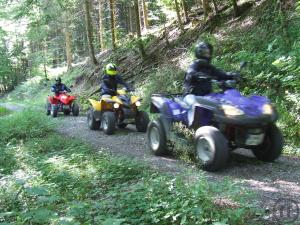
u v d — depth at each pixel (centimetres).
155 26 2533
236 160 732
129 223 476
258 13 1459
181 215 464
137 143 973
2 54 4300
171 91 1422
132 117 1126
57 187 656
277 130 690
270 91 1031
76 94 2266
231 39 1434
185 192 507
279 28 1207
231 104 658
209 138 661
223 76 744
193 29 1805
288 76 927
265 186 575
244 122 632
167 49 1864
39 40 3944
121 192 586
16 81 5403
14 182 655
